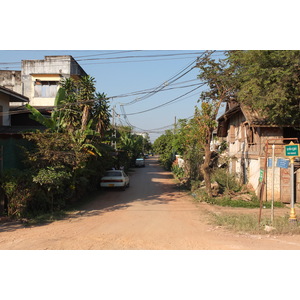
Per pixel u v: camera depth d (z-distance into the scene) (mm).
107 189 20328
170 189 21078
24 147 12094
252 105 14586
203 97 16641
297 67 12109
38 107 24078
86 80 15523
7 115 19406
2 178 10672
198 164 22141
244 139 19016
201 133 16375
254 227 9422
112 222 10445
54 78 27188
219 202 14859
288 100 12648
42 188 11648
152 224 10211
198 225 10172
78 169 13695
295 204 15328
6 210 10836
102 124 16438
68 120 15250
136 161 49031
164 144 47812
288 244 7785
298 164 15703
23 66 28000
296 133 16250
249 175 17844
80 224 10055
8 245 7391
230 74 15094
